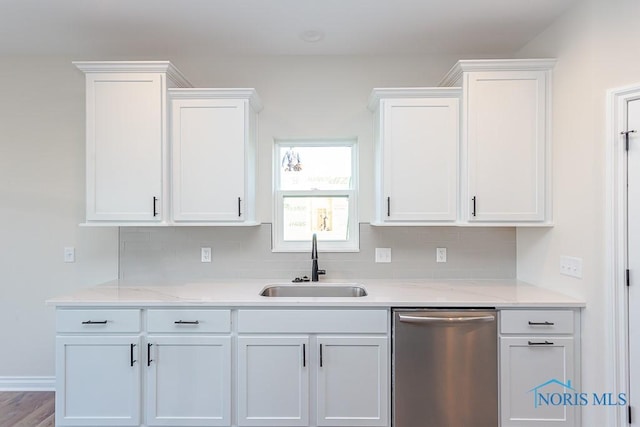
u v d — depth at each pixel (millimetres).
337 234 2746
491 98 2234
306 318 2000
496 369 1968
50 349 2656
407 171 2299
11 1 2008
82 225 2252
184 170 2305
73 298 2059
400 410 1976
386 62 2695
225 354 2004
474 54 2684
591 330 1919
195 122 2303
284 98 2686
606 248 1881
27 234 2650
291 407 2002
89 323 2002
